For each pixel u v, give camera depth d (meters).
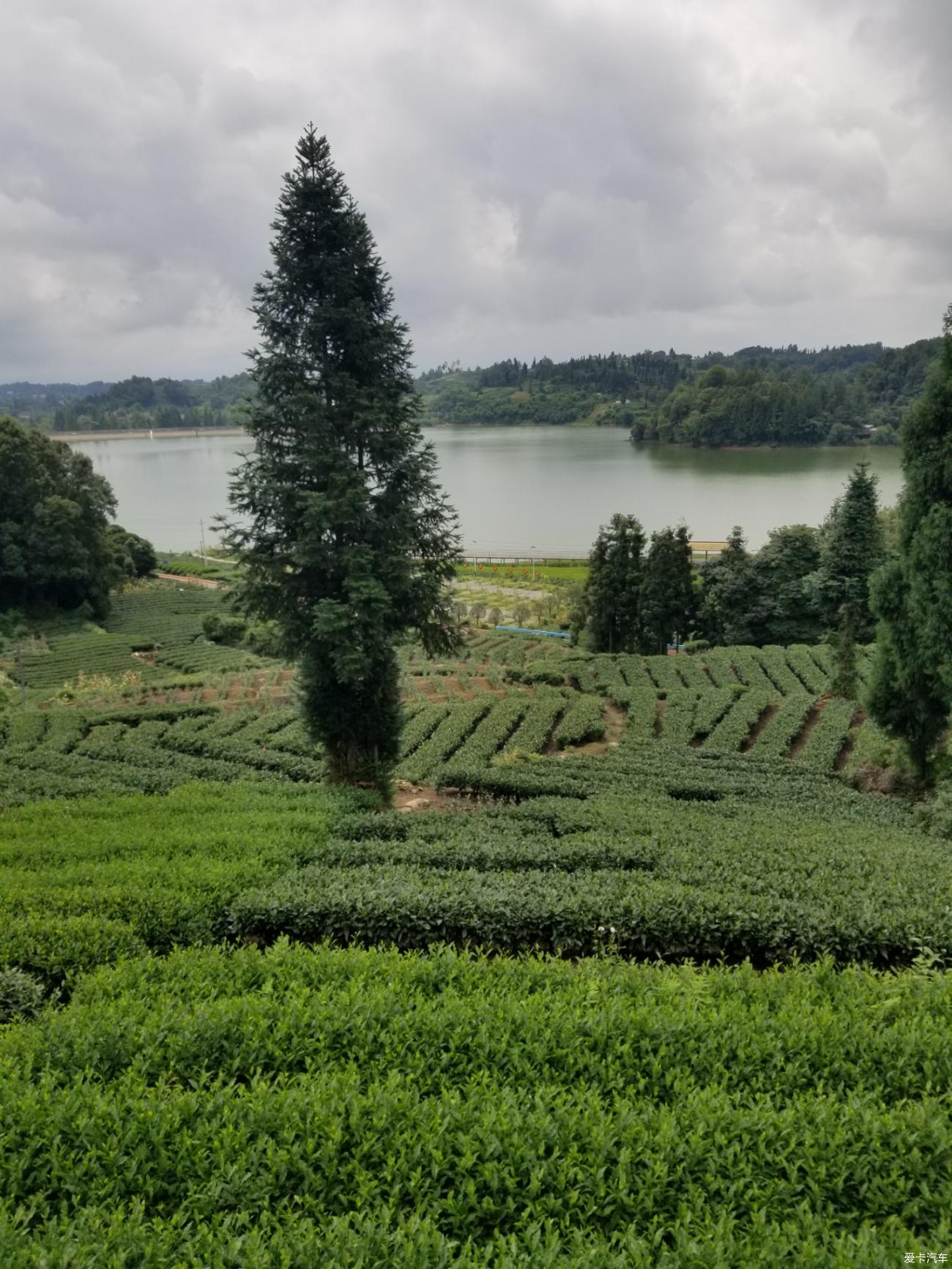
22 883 11.84
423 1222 4.81
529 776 22.33
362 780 21.08
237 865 12.52
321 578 19.61
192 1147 5.48
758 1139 5.43
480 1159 5.35
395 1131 5.57
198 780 21.50
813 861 12.93
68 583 62.28
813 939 10.06
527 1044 6.66
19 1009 8.29
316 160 18.20
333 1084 5.98
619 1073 6.38
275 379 18.62
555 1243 4.56
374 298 19.52
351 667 18.20
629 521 50.62
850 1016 7.03
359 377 19.48
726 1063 6.51
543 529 111.06
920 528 17.89
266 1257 4.48
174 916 10.81
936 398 17.67
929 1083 5.89
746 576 48.84
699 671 36.44
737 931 10.34
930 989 7.60
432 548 20.48
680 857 13.26
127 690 38.78
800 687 32.97
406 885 11.61
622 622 51.72
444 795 22.81
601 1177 5.15
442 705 31.36
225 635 57.91
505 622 65.25
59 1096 5.91
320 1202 5.02
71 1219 4.95
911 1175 5.16
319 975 8.22
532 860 13.48
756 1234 4.75
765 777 22.64
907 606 18.62
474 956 10.58
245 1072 6.55
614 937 10.48
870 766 22.92
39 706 37.50
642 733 28.20
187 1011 7.36
